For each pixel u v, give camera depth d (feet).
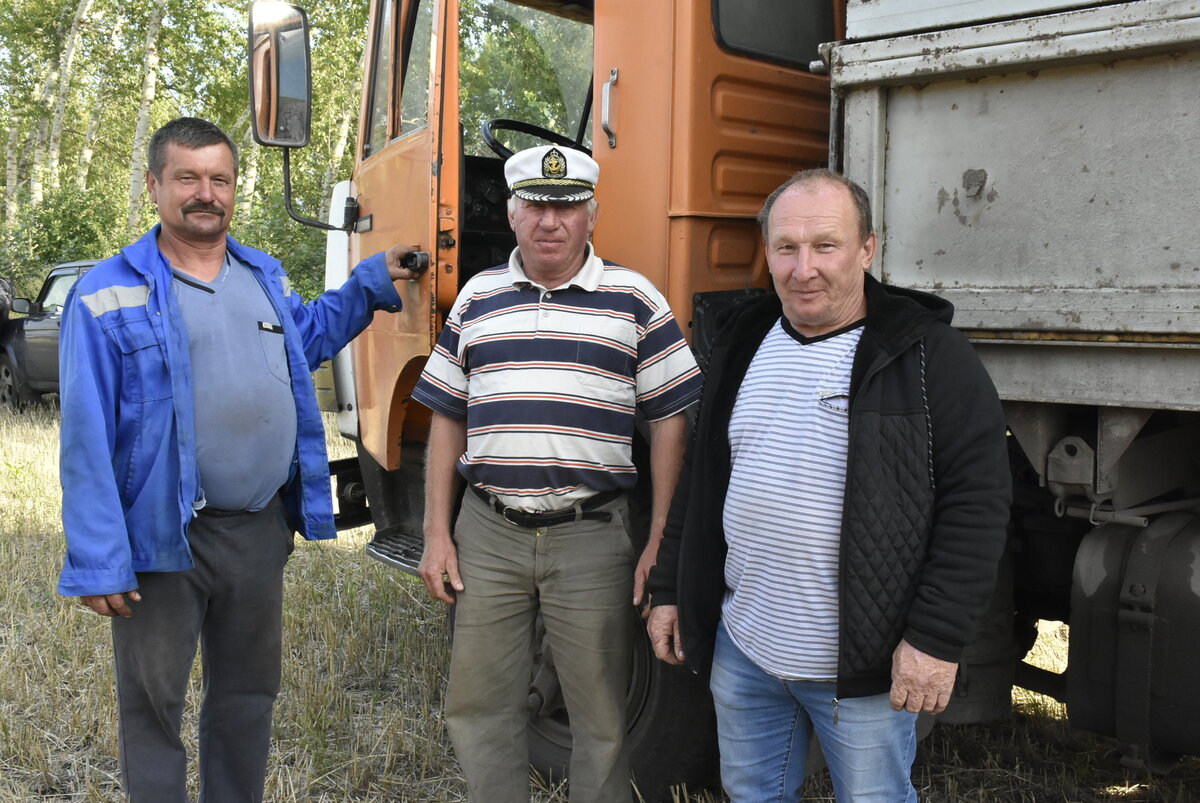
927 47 6.26
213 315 7.29
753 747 6.50
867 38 6.61
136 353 6.95
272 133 9.78
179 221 7.16
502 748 7.95
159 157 7.11
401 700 11.71
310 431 7.92
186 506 7.02
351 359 13.05
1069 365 6.00
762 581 5.99
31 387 33.81
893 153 6.63
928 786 9.50
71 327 6.88
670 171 8.43
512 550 7.65
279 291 7.91
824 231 5.59
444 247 9.71
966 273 6.33
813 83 9.53
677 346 7.54
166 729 7.50
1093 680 6.81
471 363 7.70
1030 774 9.65
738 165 8.77
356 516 13.51
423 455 11.55
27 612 14.35
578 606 7.58
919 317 5.57
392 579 15.56
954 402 5.44
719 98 8.56
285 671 12.23
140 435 6.99
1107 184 5.77
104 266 7.08
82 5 65.36
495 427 7.47
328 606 14.21
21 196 68.18
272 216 38.93
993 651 7.91
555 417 7.34
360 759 10.15
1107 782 9.47
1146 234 5.65
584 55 12.55
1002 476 5.40
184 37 67.26
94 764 10.28
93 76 75.10
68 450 6.76
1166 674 6.47
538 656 9.80
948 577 5.34
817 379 5.79
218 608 7.61
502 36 11.51
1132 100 5.66
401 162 10.68
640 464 8.80
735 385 6.31
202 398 7.17
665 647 6.75
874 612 5.53
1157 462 6.79
